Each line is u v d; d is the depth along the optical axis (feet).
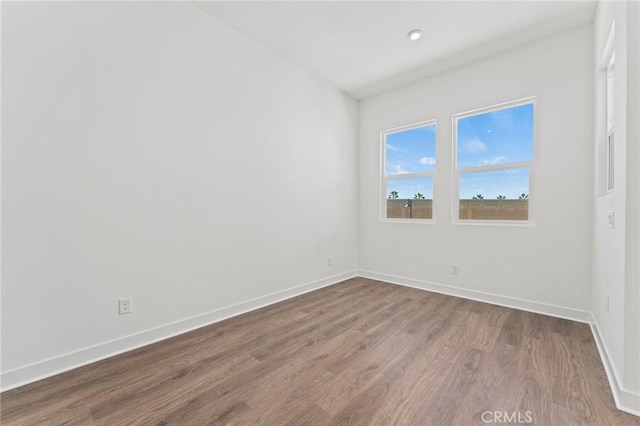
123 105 6.64
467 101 10.67
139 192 6.93
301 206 11.38
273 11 8.00
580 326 8.02
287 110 10.70
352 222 14.06
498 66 9.93
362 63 10.75
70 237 5.95
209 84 8.30
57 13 5.72
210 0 7.63
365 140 14.07
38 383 5.44
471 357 6.38
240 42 9.06
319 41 9.41
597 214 7.46
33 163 5.49
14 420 4.54
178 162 7.66
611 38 6.23
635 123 4.66
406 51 9.91
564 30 8.58
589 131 8.25
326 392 5.21
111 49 6.44
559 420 4.48
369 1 7.53
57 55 5.72
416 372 5.82
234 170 9.00
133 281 6.87
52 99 5.67
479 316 8.86
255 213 9.66
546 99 8.97
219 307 8.65
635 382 4.65
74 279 6.01
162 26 7.29
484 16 8.03
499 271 10.00
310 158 11.76
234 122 8.97
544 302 9.10
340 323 8.39
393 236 13.03
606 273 6.36
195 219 8.05
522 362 6.15
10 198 5.27
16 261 5.34
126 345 6.75
